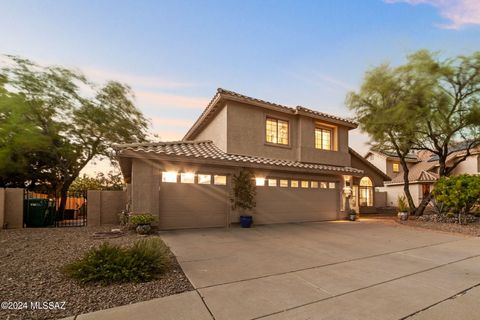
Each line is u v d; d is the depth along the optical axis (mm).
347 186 15688
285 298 3953
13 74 13906
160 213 10078
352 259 6320
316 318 3328
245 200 11578
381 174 21031
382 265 5840
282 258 6316
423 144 15422
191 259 6117
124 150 9242
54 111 15047
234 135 12148
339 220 14875
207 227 10914
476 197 12539
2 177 14992
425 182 23203
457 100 13227
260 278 4867
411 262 6117
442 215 14062
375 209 20906
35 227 11203
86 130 16188
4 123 13328
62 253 6156
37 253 6148
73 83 15523
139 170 9812
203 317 3338
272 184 12734
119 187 23156
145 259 4922
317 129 15414
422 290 4328
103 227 10688
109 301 3766
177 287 4355
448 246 8023
